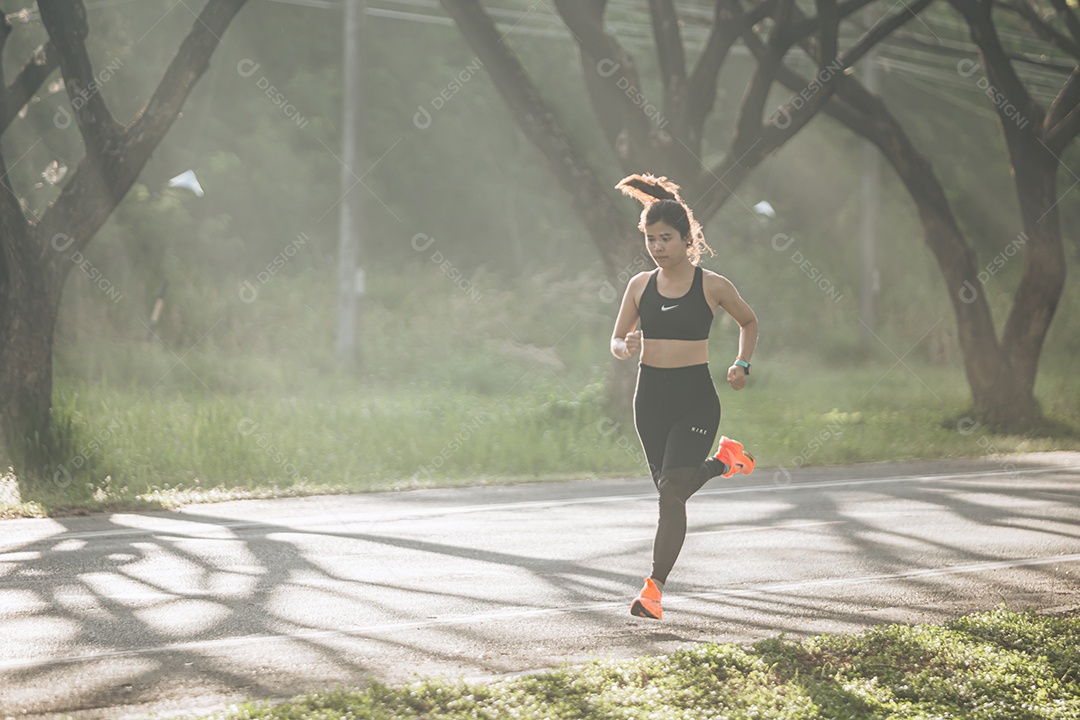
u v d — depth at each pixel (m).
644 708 6.99
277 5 46.34
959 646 8.59
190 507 16.73
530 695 7.16
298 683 7.94
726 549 13.74
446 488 19.25
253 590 11.10
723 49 25.67
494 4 49.22
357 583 11.51
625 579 11.89
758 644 8.61
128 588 11.10
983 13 29.12
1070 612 10.29
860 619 10.17
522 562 12.77
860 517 16.23
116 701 7.48
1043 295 29.55
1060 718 7.11
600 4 26.20
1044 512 16.80
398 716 6.70
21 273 18.75
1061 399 37.78
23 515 15.66
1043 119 29.42
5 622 9.66
